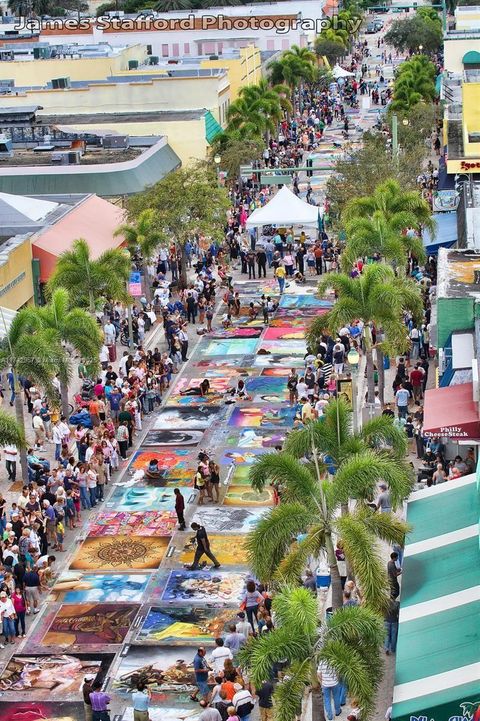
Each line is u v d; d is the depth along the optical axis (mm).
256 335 71750
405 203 71875
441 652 30312
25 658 38531
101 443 51250
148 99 119250
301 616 30062
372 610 31625
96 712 34188
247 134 111125
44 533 44031
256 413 59344
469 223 62281
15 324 51156
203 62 136625
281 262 84500
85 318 56438
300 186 114375
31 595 41000
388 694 34156
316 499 35875
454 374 47000
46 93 119500
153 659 38188
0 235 77500
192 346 70312
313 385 59062
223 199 82562
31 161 96188
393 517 36969
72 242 74000
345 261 64938
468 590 32750
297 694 29531
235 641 36250
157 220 79062
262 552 34438
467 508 37188
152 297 78750
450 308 48656
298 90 153750
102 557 45188
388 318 54000
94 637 39656
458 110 101875
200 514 48531
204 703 33656
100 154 99062
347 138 134750
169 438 56719
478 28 141500
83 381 62312
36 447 54438
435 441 47812
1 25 188125
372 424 41250
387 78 180500
